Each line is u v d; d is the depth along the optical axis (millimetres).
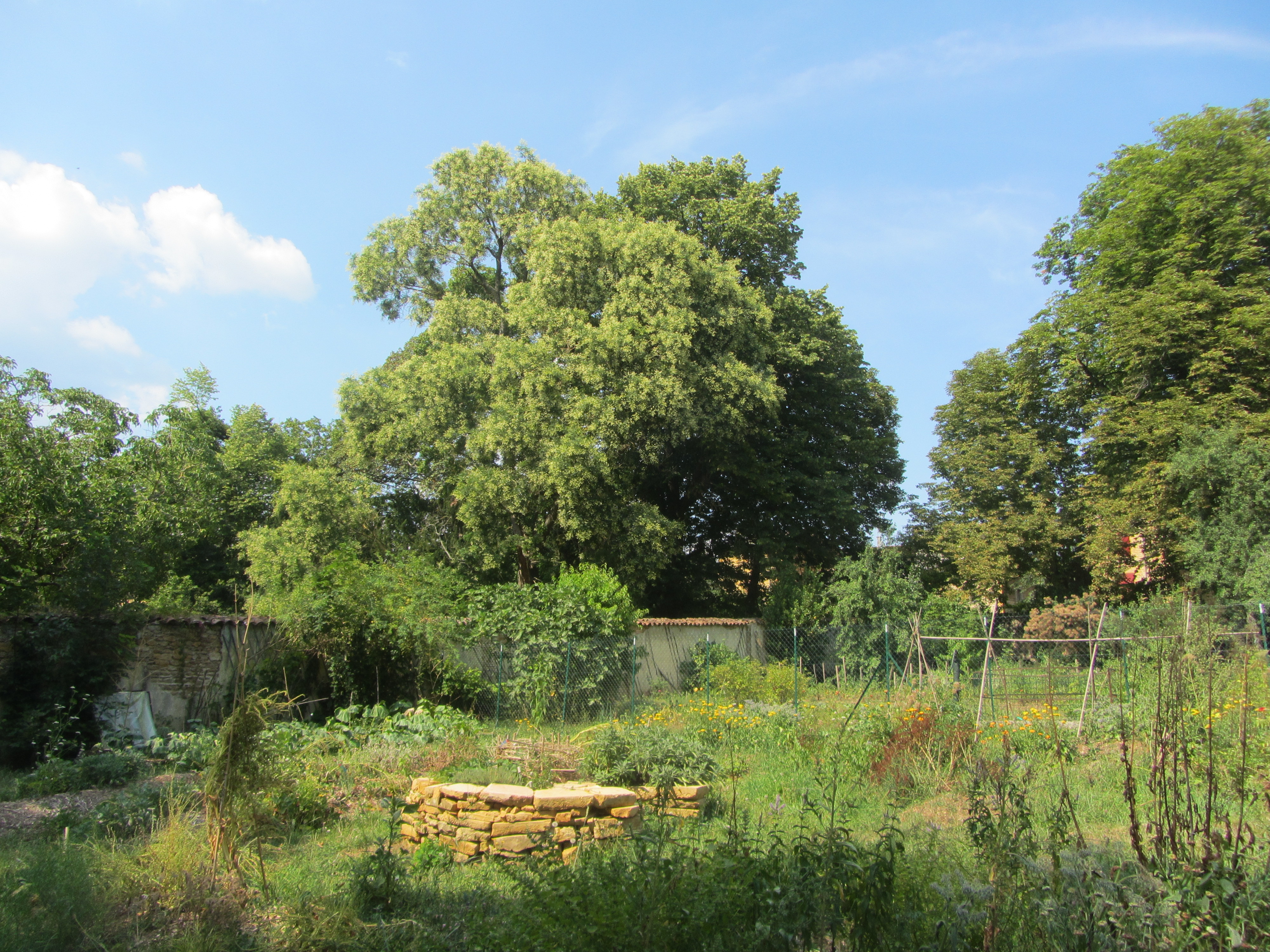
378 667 15203
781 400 24250
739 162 28047
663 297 21844
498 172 25984
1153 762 4926
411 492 24625
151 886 5523
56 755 10977
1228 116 22516
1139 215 23219
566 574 17734
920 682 12461
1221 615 15375
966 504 28734
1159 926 3623
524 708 15594
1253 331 20875
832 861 4129
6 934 4586
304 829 7684
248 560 25188
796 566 27578
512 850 6840
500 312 24000
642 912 3707
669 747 8492
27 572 12711
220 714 13945
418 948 4848
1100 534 22688
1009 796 5027
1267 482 19359
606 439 21016
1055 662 15891
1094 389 25672
